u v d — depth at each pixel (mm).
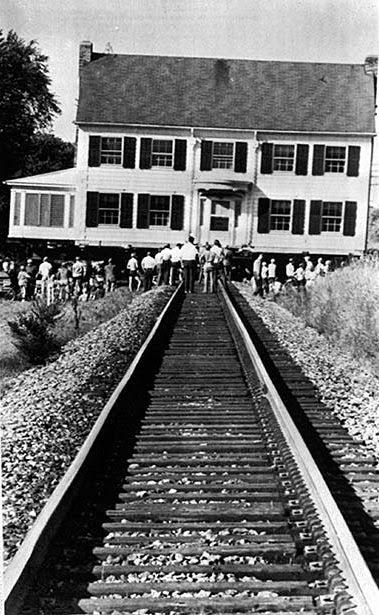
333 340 19938
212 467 8555
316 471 7391
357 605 5160
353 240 42531
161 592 5594
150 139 42562
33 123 56031
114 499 7582
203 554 6262
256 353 13891
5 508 7363
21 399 12914
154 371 14367
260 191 42531
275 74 45031
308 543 6438
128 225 42656
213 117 42781
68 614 5332
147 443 9422
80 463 7449
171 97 43688
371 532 6926
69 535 6621
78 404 12086
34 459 9008
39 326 18484
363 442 9656
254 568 5930
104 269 37875
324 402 12203
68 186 43438
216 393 12508
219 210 42625
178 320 22031
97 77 44031
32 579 5633
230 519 7090
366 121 42594
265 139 42531
